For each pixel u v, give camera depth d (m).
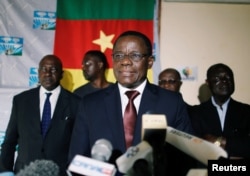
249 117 1.63
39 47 2.41
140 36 0.89
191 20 2.50
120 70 0.88
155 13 2.45
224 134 1.59
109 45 2.42
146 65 0.89
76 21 2.44
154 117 0.63
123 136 0.86
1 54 2.39
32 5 2.42
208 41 2.49
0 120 2.33
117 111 0.90
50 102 1.75
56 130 1.64
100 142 0.63
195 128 1.63
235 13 2.49
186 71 2.48
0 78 2.38
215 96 1.74
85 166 0.57
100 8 2.44
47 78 1.76
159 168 0.57
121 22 2.42
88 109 0.94
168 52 2.48
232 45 2.49
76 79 2.39
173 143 0.63
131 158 0.56
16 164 1.65
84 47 2.42
